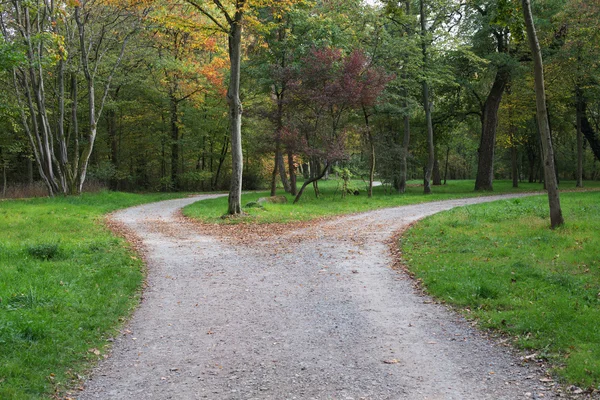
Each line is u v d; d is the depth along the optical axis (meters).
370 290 8.86
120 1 25.03
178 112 40.56
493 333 6.40
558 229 12.80
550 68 31.03
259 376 5.29
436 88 36.12
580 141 37.88
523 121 40.59
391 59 30.44
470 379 5.11
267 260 11.66
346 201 27.88
